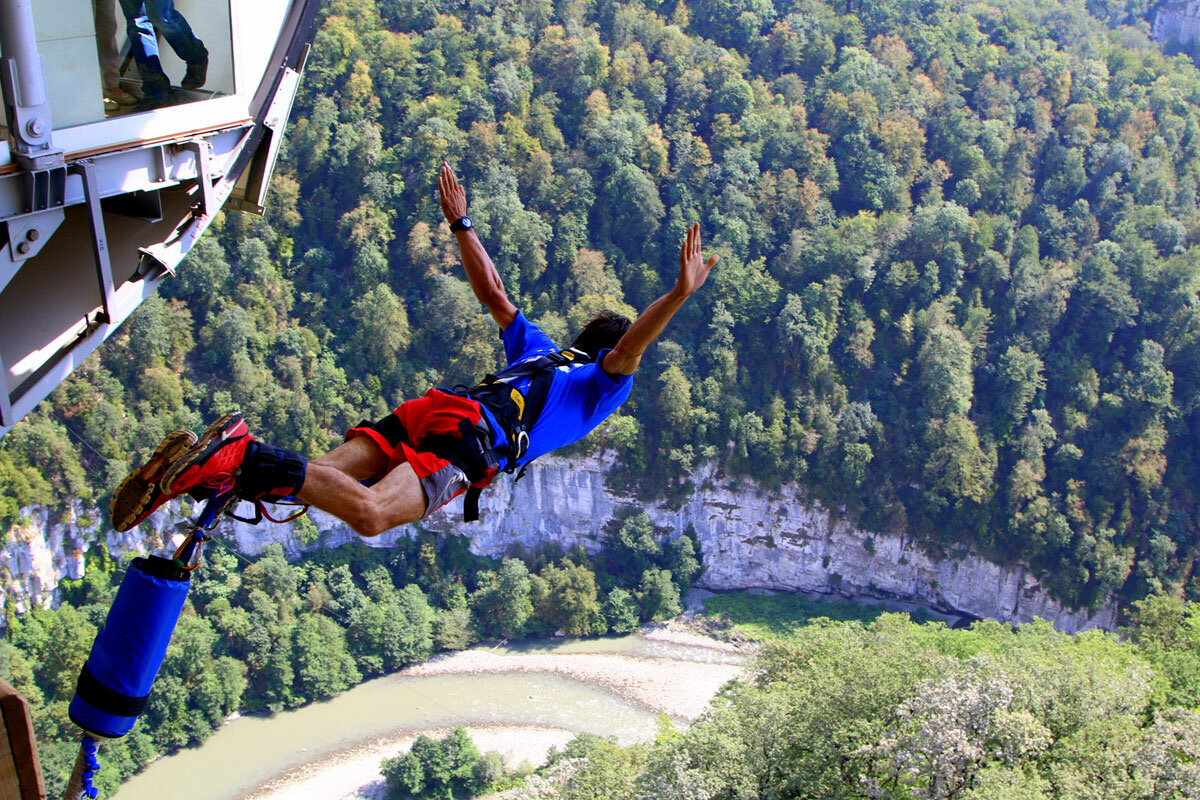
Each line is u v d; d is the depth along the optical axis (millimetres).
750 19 132250
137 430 92875
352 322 110625
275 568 88000
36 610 83375
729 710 41156
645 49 131625
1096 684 36469
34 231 6184
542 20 131875
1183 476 107750
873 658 39344
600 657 87875
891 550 105438
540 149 119875
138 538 88688
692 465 105125
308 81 118375
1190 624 51094
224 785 70062
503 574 90938
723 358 110188
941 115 128125
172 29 7199
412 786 67375
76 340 6965
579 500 104000
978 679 35688
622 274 118000
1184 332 111375
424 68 122188
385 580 94438
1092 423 108688
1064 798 30672
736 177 120812
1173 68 139000
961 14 138500
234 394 101625
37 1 5926
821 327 110812
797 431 106688
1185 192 126688
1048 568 102625
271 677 78938
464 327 109562
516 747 74562
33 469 84000
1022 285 113938
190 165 7336
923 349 110938
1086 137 126562
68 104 6195
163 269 7559
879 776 36344
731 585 105375
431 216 115000
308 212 115000
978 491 103062
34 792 3479
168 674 74500
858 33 133500
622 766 41938
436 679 83438
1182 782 31016
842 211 126312
